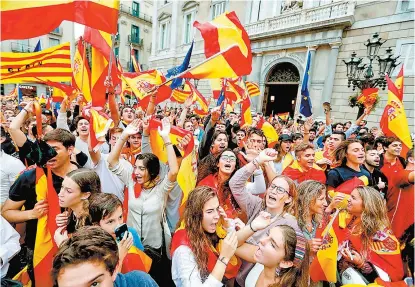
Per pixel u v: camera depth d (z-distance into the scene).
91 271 0.92
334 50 12.48
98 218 1.55
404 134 3.48
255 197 2.55
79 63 4.02
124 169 2.65
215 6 19.80
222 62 3.12
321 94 13.12
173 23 22.94
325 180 3.31
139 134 3.69
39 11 2.11
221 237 1.84
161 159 3.14
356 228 2.07
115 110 3.67
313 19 13.23
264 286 1.57
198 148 4.29
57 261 0.93
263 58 15.88
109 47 3.34
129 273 1.32
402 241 2.63
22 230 2.26
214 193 1.72
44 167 2.00
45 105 8.01
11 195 1.98
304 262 1.53
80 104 5.07
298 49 14.04
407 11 10.37
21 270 2.03
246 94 6.31
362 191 2.05
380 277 1.84
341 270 1.96
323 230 2.08
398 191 2.87
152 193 2.51
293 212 2.22
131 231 1.93
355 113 11.92
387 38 10.98
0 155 2.41
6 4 2.00
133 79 5.07
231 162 2.63
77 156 2.79
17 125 1.98
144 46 36.84
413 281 1.91
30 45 24.61
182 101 7.46
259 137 3.64
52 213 1.87
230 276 1.90
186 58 4.79
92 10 2.33
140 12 36.50
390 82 3.62
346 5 12.05
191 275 1.51
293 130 8.36
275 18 14.87
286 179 2.26
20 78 3.52
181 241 1.67
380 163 3.99
